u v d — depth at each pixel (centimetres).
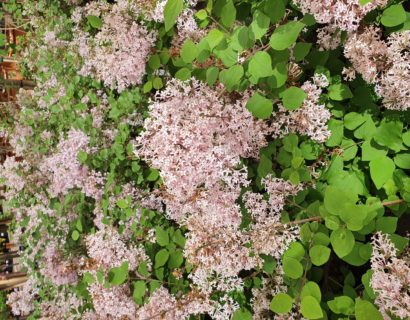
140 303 57
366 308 33
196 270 50
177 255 55
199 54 45
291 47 46
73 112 82
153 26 60
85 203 82
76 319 81
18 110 108
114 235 63
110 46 62
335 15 38
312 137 45
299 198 47
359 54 41
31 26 106
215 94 47
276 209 47
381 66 40
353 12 38
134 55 58
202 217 47
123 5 59
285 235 44
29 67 111
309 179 46
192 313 54
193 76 49
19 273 142
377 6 39
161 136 43
